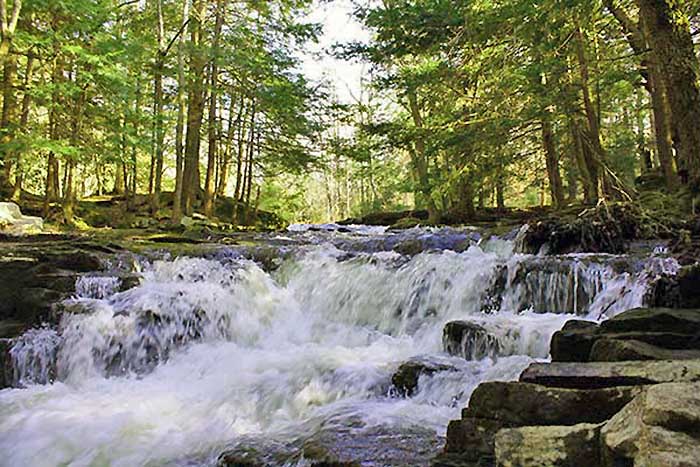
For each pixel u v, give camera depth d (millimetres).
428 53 14711
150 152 16266
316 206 48688
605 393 2623
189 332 7871
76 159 14367
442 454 3064
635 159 22828
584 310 6680
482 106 12078
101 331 7363
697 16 12328
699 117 8906
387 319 8023
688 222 8367
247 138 23484
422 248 10391
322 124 19719
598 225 8438
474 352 5758
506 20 10812
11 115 15164
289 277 9406
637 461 1832
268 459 3867
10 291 8367
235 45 19203
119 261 9547
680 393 2074
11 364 6883
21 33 13289
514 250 9398
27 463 4734
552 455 2205
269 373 6098
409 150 15977
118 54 14516
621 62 13289
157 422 5254
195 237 13172
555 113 12086
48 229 13719
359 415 4484
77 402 5961
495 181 15156
